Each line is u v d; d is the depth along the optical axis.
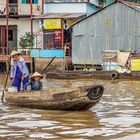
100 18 40.34
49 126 14.04
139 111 17.12
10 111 17.33
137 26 38.75
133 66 35.03
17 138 12.23
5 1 45.97
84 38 41.06
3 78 36.88
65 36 44.19
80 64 41.34
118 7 39.53
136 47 38.81
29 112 17.02
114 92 24.58
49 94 17.22
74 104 16.80
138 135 12.13
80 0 45.94
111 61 37.38
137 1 48.88
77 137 12.27
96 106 18.48
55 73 36.59
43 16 43.28
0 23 46.94
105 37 40.19
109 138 12.03
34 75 18.62
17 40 46.72
